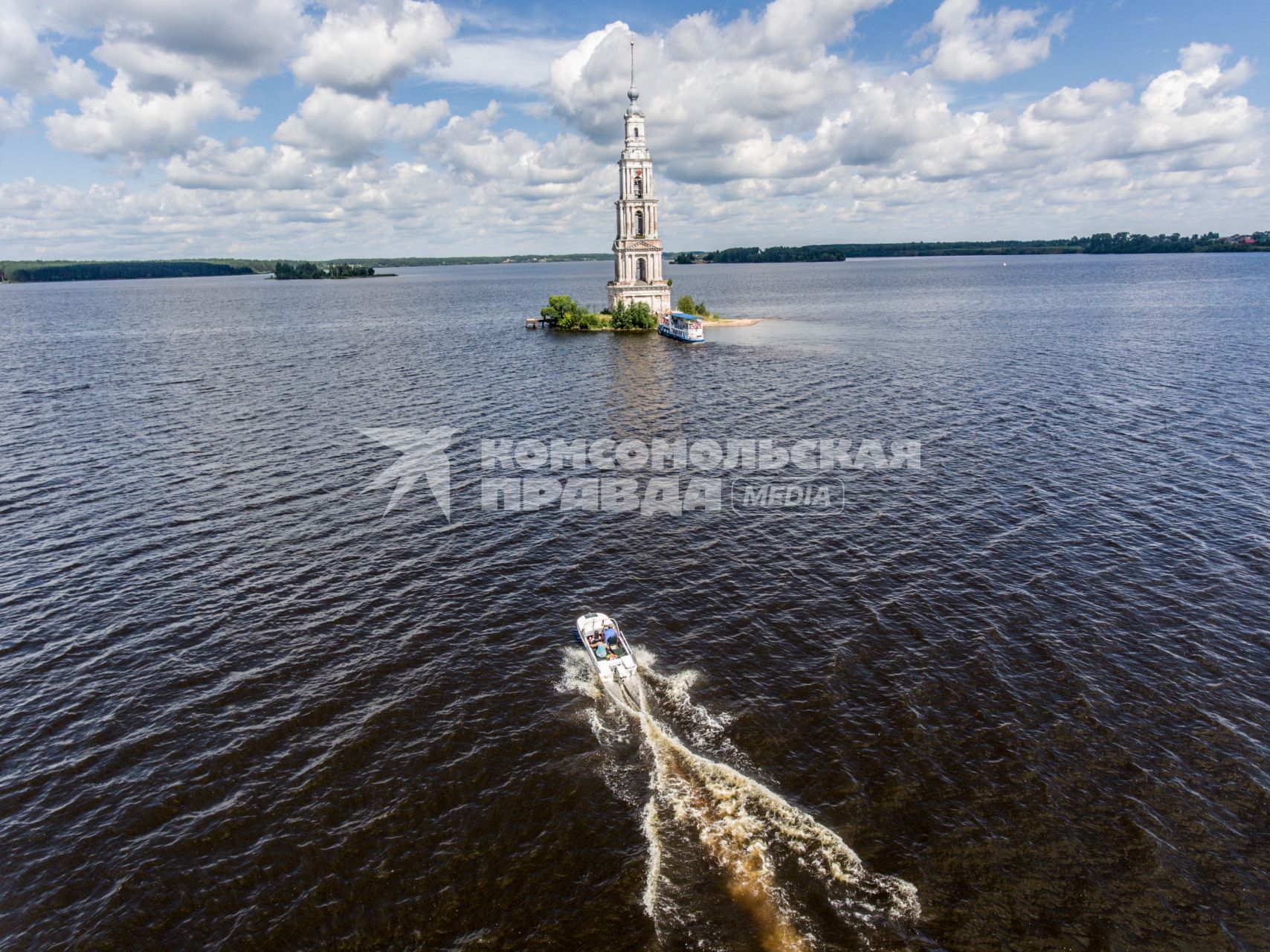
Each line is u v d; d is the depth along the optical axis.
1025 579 44.22
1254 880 24.52
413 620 41.31
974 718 32.41
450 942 22.97
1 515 56.03
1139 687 34.19
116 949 23.03
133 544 50.88
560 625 40.72
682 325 154.50
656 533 52.31
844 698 33.97
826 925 23.25
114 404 92.75
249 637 39.81
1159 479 59.59
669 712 33.41
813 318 193.50
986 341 140.38
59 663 37.66
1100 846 25.91
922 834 26.55
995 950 22.36
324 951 22.81
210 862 26.09
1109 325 155.50
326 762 30.73
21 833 27.45
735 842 26.42
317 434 78.31
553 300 179.88
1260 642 37.47
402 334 171.62
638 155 173.62
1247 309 176.12
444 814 27.94
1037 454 67.12
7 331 188.00
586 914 23.77
